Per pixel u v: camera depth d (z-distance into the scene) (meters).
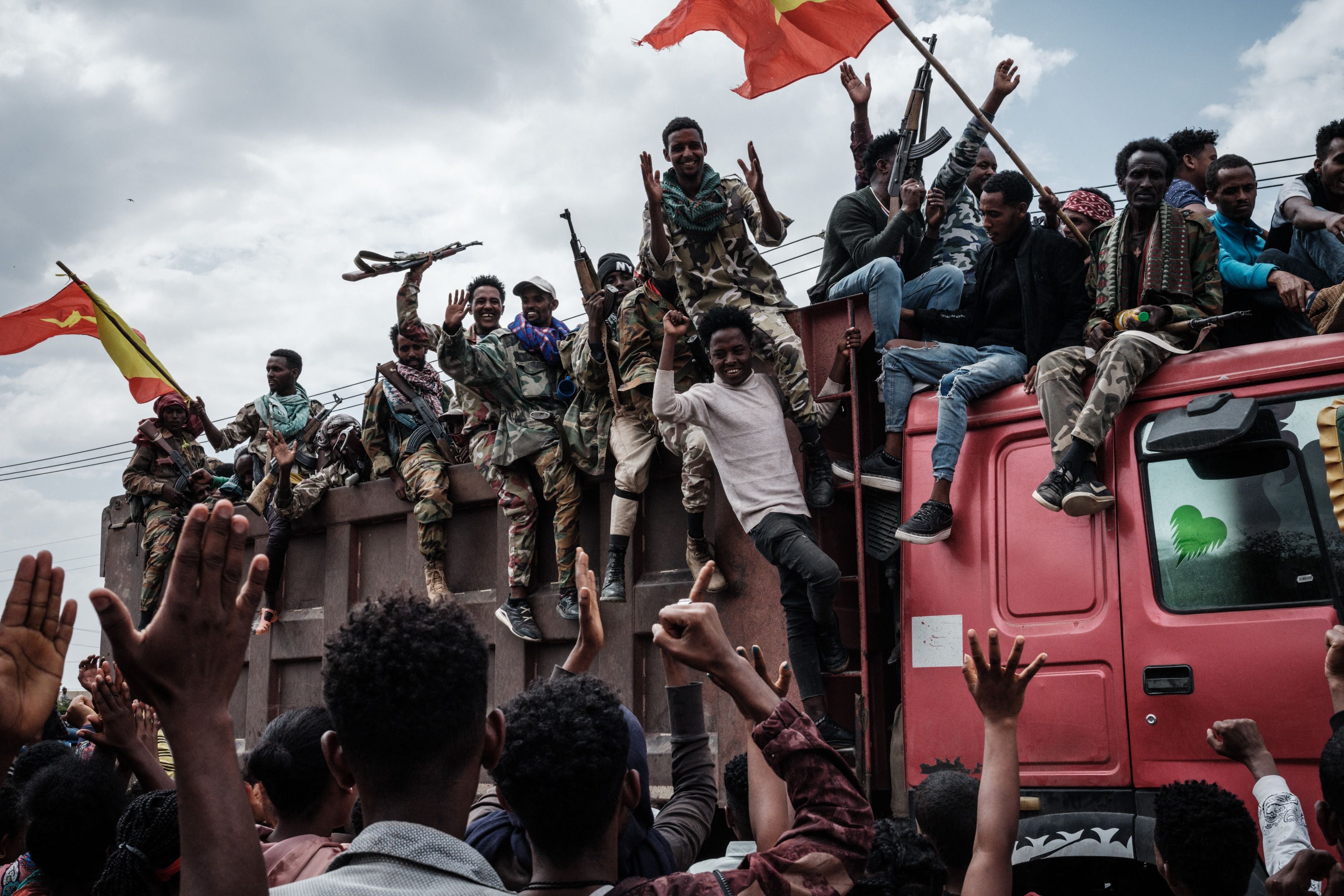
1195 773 3.10
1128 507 3.41
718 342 4.37
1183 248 3.87
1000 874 1.88
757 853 1.56
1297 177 4.36
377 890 1.25
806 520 4.20
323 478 5.96
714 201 4.82
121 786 2.46
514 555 4.99
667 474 4.70
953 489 3.80
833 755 1.65
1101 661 3.34
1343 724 2.30
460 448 5.88
